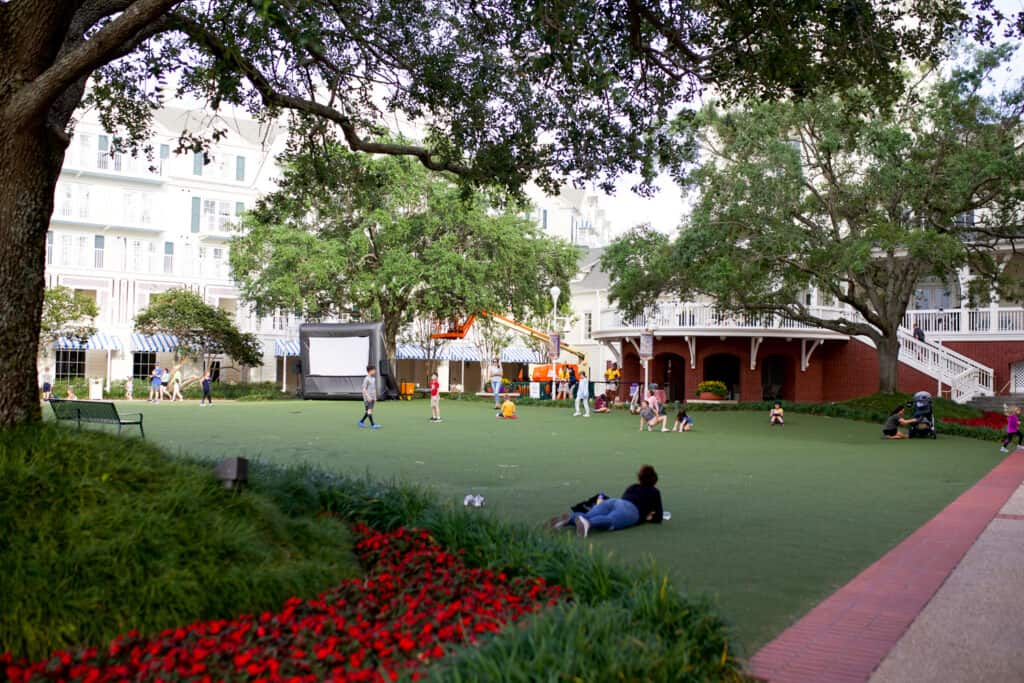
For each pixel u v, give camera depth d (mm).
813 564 8188
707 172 27203
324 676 4570
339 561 6820
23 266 7551
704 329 39469
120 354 51062
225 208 57312
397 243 43469
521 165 14086
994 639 5879
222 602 5594
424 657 4734
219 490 6891
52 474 6223
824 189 29734
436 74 13484
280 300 43438
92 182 52812
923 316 39719
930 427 25312
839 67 12117
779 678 5094
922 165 26891
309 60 13414
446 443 20672
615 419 31812
